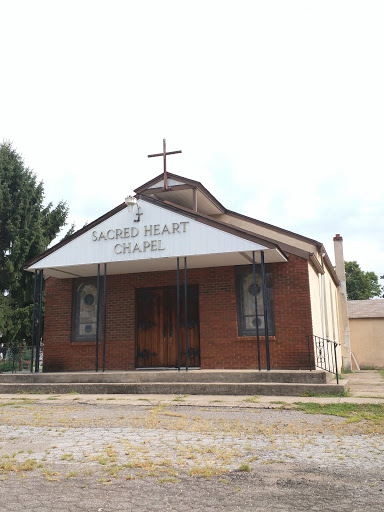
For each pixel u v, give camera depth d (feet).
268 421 25.85
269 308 45.57
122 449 20.04
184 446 20.47
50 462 18.17
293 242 53.62
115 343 49.60
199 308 47.65
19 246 79.30
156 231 42.42
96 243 44.04
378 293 167.43
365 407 29.48
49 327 52.08
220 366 45.83
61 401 34.42
